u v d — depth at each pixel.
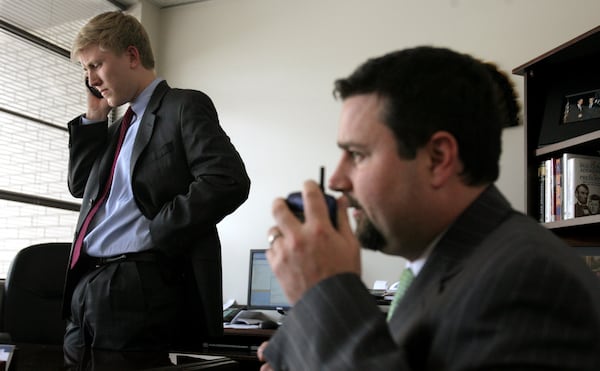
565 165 2.21
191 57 4.35
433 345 0.55
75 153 1.74
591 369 0.47
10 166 3.74
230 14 4.25
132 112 1.66
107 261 1.50
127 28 1.60
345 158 0.70
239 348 2.82
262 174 3.88
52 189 3.99
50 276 2.32
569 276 0.51
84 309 1.47
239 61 4.15
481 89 0.66
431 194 0.64
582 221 2.06
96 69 1.60
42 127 3.97
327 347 0.54
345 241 0.61
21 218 3.77
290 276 0.60
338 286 0.57
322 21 3.90
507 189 3.02
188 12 4.43
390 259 3.32
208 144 1.52
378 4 3.72
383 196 0.65
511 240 0.57
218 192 1.46
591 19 3.04
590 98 2.24
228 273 3.85
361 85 0.68
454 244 0.63
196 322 1.50
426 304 0.61
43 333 2.26
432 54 0.67
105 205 1.61
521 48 3.21
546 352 0.48
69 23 4.21
